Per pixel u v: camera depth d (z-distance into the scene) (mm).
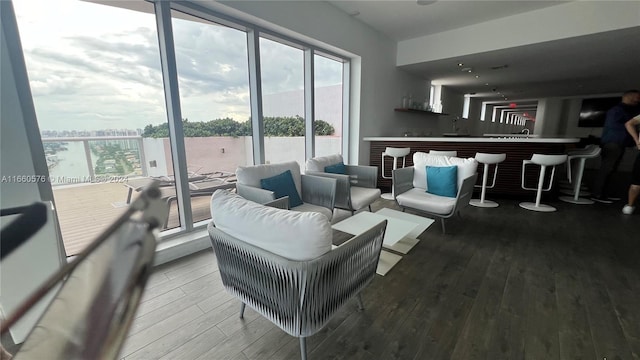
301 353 1255
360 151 4617
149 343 1409
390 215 2576
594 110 8375
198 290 1864
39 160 1676
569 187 4844
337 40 3658
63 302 328
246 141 3029
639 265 2164
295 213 1131
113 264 342
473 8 3605
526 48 3961
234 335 1473
